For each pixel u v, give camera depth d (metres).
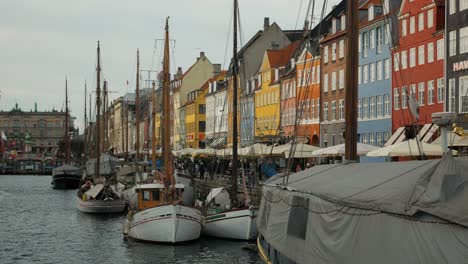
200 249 32.94
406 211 10.38
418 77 54.19
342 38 67.81
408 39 55.94
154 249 33.25
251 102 93.56
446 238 9.52
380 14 63.00
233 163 36.22
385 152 29.66
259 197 36.34
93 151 96.62
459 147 35.03
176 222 33.91
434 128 42.25
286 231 17.33
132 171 68.56
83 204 55.50
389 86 59.22
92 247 35.91
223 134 100.50
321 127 72.81
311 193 15.20
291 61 82.31
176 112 137.88
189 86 134.88
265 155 48.47
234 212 34.50
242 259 30.17
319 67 73.62
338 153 36.62
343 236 12.71
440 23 51.62
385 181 12.46
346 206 12.68
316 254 14.27
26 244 37.66
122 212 54.84
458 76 47.09
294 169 53.59
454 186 9.77
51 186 103.38
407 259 10.27
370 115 63.50
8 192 88.06
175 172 52.84
